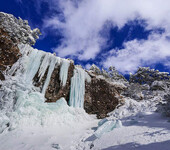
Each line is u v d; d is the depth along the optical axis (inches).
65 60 503.5
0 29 374.9
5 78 342.0
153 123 217.0
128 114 434.6
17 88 334.3
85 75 560.4
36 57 430.0
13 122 253.4
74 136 236.8
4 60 359.3
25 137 217.8
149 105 478.9
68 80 489.4
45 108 328.8
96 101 535.5
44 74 438.0
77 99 474.3
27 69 401.4
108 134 197.5
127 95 663.1
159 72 1018.7
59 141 208.1
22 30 506.0
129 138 156.0
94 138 201.8
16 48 400.8
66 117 351.6
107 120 265.1
